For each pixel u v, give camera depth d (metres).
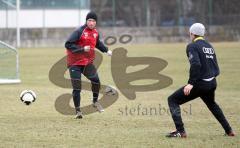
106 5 144.88
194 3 140.88
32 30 128.88
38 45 128.88
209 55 28.56
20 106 41.97
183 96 29.06
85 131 31.83
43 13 135.75
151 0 145.75
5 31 121.56
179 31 136.00
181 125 29.38
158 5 145.00
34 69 77.50
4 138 29.72
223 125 29.94
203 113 38.34
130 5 145.38
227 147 27.17
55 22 136.88
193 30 28.80
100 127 33.19
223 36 134.50
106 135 30.56
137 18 145.75
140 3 145.75
